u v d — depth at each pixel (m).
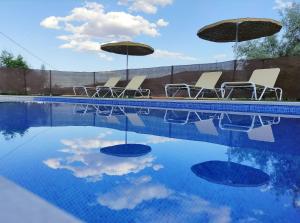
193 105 7.59
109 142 3.33
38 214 1.16
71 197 1.62
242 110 6.65
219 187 1.81
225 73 8.59
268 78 7.11
